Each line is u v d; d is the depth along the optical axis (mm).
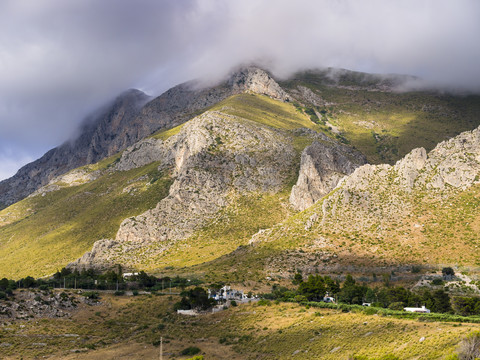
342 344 94250
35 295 138500
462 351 74750
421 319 103688
